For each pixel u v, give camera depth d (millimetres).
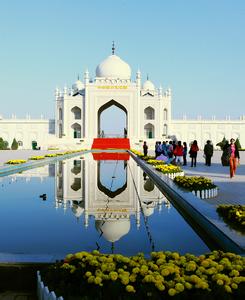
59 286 3432
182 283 3273
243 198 9414
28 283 4109
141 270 3477
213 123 60156
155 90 54219
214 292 3127
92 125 50531
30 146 60312
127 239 5879
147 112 54438
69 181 13703
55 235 6074
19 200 9570
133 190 11492
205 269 3539
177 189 9484
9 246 5469
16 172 17047
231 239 4934
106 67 52594
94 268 3605
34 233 6195
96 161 24719
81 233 6230
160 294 3207
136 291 3250
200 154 35562
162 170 14141
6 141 56656
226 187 11477
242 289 3195
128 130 50625
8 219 7301
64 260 3887
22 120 60094
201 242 5766
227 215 6156
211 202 8797
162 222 7082
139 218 7445
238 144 49406
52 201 9430
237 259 3807
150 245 5543
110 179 14406
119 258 3789
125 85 50250
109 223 6969
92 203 9180
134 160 25828
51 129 60062
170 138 49719
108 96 50344
